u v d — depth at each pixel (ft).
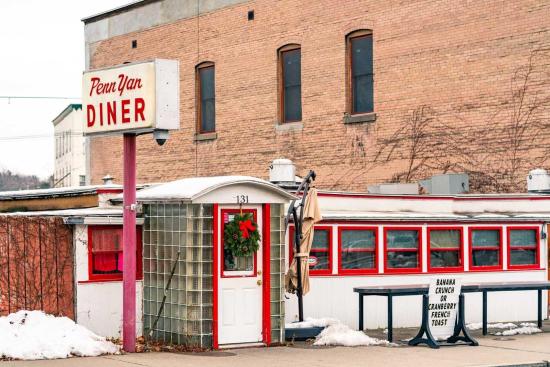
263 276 54.54
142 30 126.21
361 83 100.58
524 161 85.46
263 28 110.22
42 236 54.34
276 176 70.28
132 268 50.85
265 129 109.60
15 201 73.05
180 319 52.95
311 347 54.49
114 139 129.70
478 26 89.40
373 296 65.82
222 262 53.36
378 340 57.06
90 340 49.83
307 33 105.19
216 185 52.39
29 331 48.75
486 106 88.48
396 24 96.37
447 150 91.45
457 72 90.94
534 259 72.49
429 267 67.41
